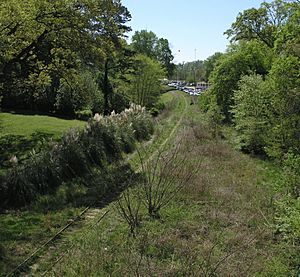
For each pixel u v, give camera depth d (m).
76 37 22.88
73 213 14.15
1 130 28.06
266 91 23.09
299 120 20.09
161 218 13.45
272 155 20.33
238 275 9.45
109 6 25.09
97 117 23.69
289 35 21.47
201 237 12.02
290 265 10.30
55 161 17.16
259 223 13.09
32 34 22.20
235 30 41.38
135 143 25.92
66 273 9.75
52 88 38.75
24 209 14.09
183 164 18.52
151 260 10.43
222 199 15.39
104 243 11.45
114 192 16.72
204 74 119.62
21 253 10.92
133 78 49.09
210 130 32.50
